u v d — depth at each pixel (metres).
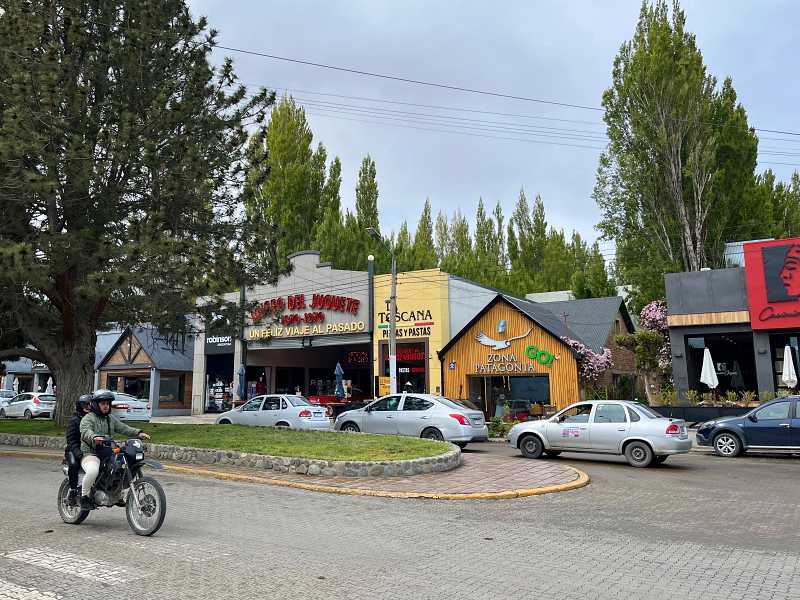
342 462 12.66
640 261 37.25
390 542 7.52
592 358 28.75
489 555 6.92
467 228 67.75
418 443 15.19
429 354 33.84
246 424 21.92
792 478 13.52
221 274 16.62
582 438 16.23
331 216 42.75
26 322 19.59
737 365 29.16
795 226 43.03
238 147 18.95
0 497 10.44
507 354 30.44
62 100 15.30
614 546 7.39
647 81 35.78
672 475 14.02
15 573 6.05
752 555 6.99
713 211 35.88
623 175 36.84
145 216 17.11
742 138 36.94
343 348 46.25
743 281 25.33
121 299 19.73
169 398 41.94
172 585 5.69
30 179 14.44
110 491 7.99
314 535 7.84
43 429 19.42
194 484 12.16
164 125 16.75
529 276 58.00
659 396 25.97
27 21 15.52
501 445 21.66
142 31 17.09
